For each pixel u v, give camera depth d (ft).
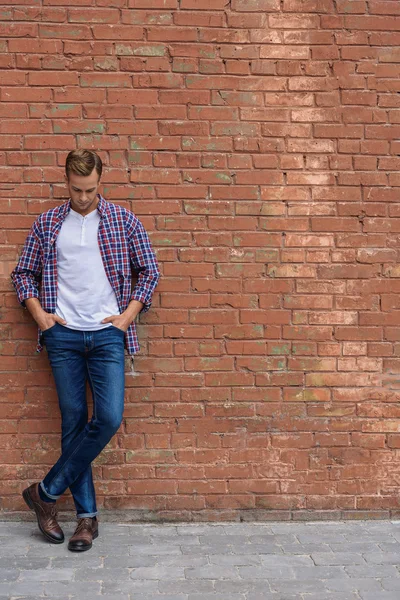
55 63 13.98
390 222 14.52
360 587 11.68
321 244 14.46
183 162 14.23
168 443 14.47
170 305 14.35
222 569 12.27
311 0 14.21
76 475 13.19
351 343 14.57
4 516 14.35
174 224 14.28
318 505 14.64
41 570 12.14
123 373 13.33
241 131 14.26
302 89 14.29
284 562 12.58
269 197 14.35
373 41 14.30
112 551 12.96
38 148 14.06
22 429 14.32
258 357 14.49
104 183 14.15
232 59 14.17
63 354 13.25
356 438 14.58
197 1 14.06
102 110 14.08
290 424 14.57
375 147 14.43
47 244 13.28
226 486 14.56
